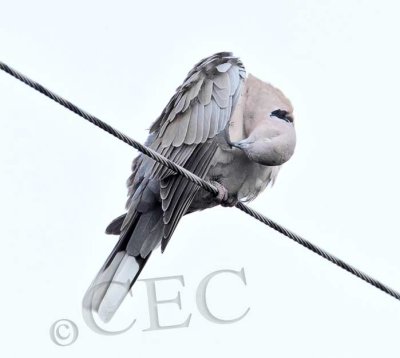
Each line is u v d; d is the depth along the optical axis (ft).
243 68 42.27
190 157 41.55
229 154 41.47
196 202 42.55
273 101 41.68
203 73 42.27
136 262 41.96
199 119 41.75
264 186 42.83
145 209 41.75
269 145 40.37
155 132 43.37
